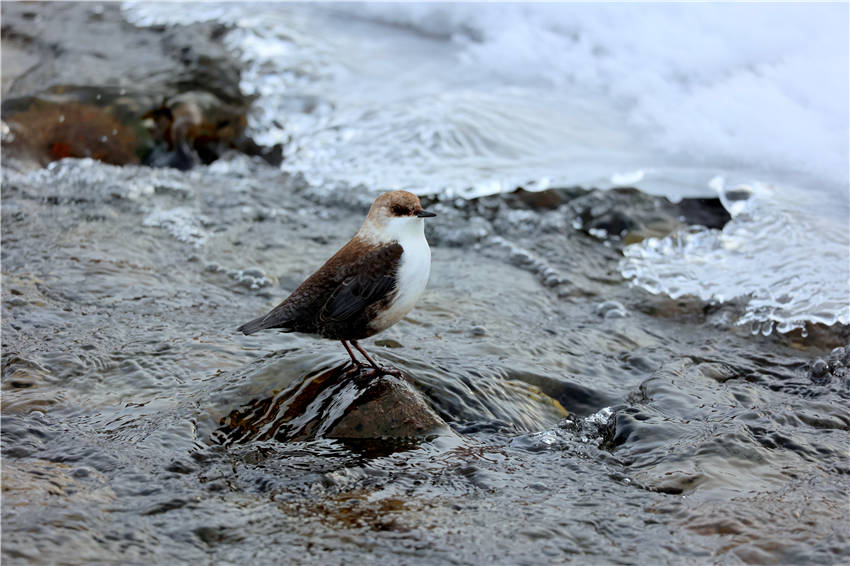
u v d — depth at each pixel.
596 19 17.27
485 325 10.14
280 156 15.62
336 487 6.59
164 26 18.75
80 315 9.52
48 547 5.38
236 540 5.80
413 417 7.52
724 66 15.46
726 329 10.66
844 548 5.86
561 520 6.25
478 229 13.23
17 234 11.73
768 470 7.11
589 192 13.89
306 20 19.80
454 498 6.54
